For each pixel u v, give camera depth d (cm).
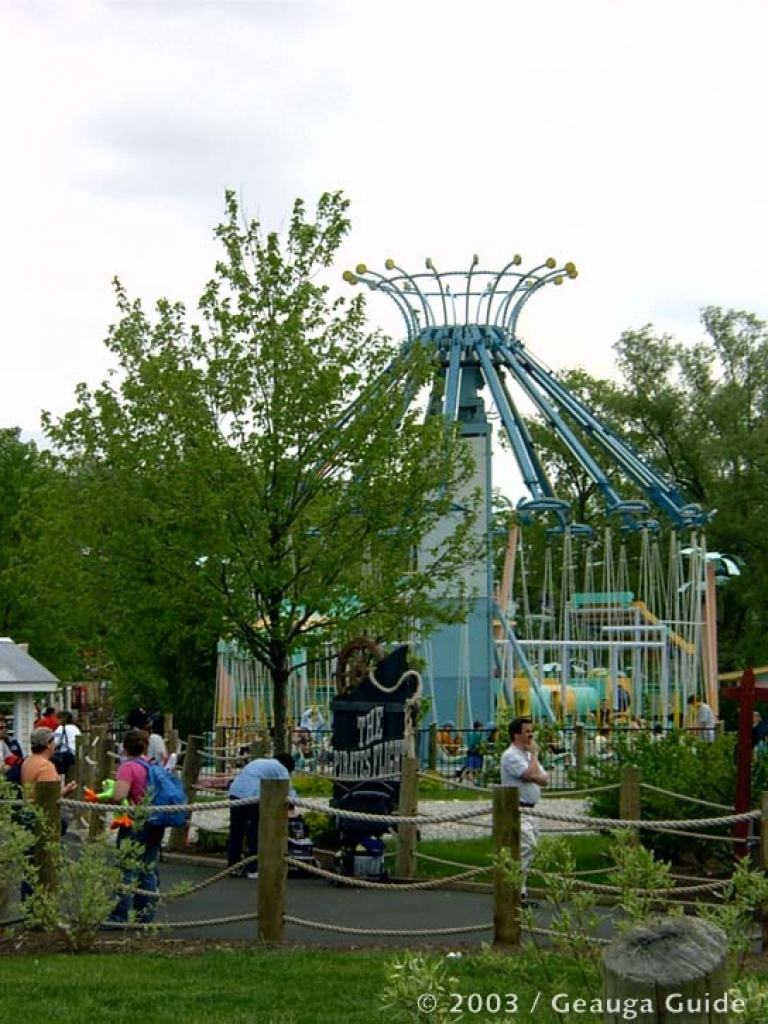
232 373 2088
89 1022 941
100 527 2103
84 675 5641
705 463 6038
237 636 2141
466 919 1413
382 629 2197
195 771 2073
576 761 2983
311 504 2092
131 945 1241
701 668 4697
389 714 1850
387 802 1747
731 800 1698
